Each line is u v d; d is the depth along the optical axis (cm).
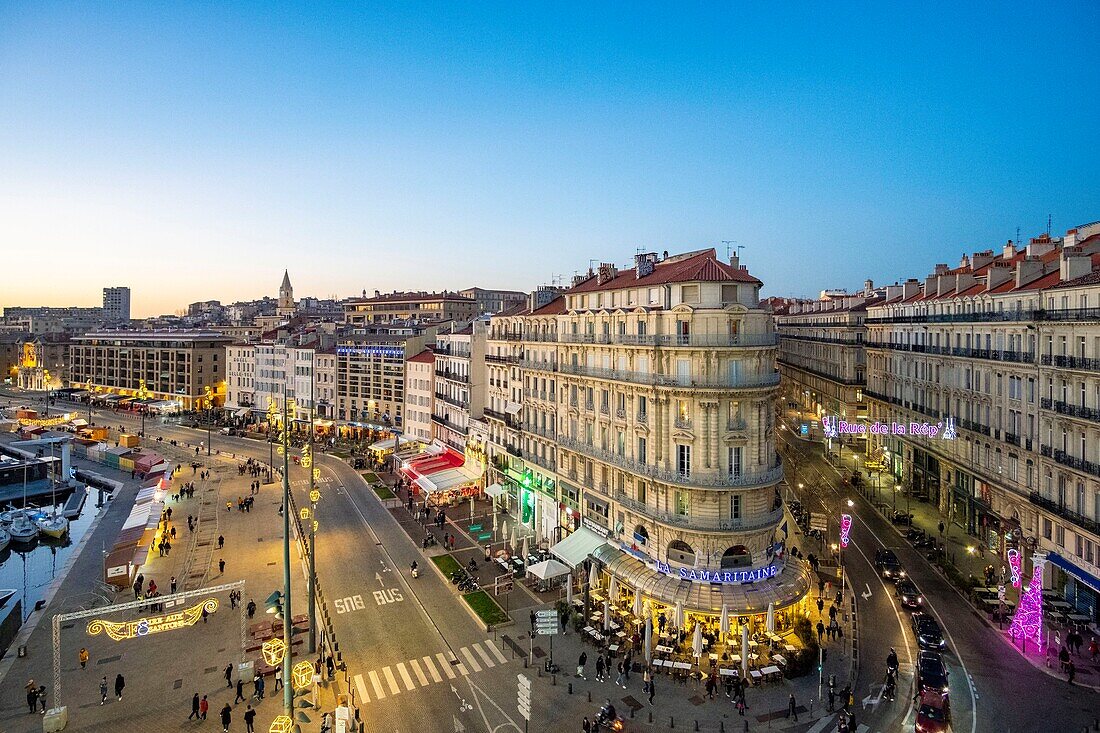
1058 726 3725
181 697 4197
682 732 3762
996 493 6475
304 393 14450
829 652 4625
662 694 4172
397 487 9425
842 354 11538
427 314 19400
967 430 7050
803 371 13962
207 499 9044
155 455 11662
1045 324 5559
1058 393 5444
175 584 5959
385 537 7388
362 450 11988
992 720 3791
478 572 6309
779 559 5200
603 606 5428
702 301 5041
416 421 11725
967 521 7112
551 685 4303
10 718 3953
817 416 12712
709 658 4528
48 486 10462
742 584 4862
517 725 3862
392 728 3838
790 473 9788
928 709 3747
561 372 6631
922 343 8400
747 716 3903
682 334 5081
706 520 4966
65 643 4962
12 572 7506
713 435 4944
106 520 8569
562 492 6762
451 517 8150
